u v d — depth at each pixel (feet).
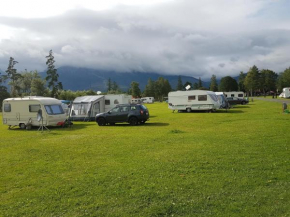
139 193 17.80
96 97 89.76
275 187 18.02
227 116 78.89
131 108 66.59
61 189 19.17
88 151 32.50
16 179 22.11
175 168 23.27
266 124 52.70
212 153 28.40
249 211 14.71
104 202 16.63
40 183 20.79
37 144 39.47
